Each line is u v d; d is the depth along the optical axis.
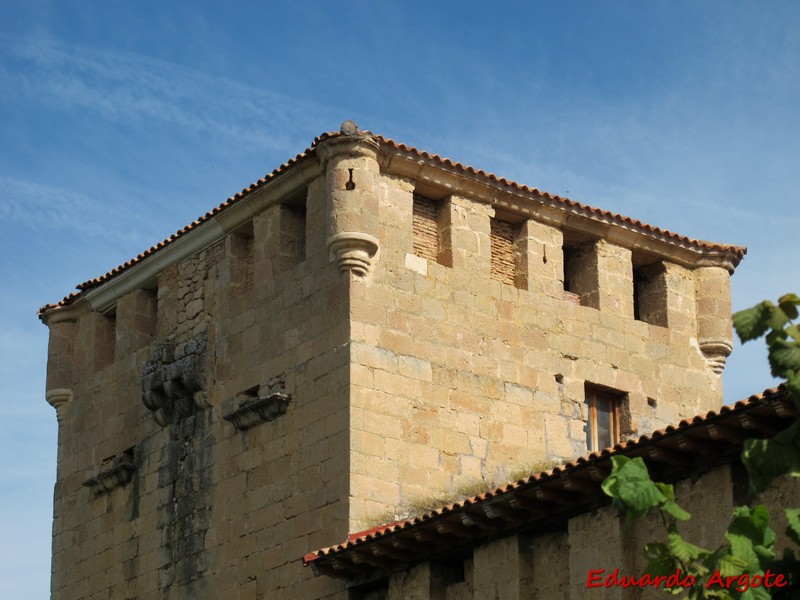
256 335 33.06
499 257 33.88
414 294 31.92
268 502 31.78
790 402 21.45
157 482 34.75
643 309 36.09
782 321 16.34
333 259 31.53
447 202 33.03
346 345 30.91
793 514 16.44
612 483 17.08
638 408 34.44
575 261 35.41
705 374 35.75
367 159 31.62
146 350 36.00
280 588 30.95
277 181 32.91
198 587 32.91
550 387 33.31
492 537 26.23
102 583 35.59
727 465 23.17
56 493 37.66
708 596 17.03
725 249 36.25
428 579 27.14
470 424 31.92
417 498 30.78
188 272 35.34
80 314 38.41
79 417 37.62
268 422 32.28
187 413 34.31
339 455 30.47
